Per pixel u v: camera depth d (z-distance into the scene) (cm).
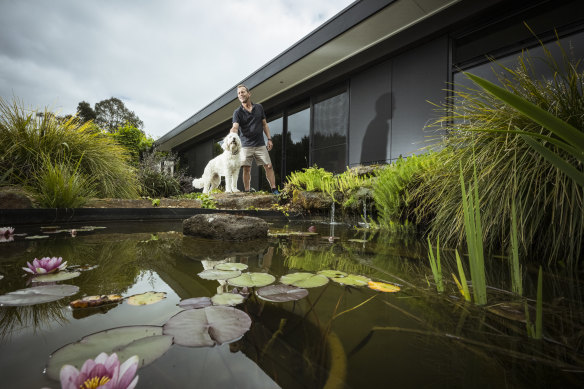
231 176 492
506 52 368
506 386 38
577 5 317
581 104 136
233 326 54
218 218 182
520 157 143
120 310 61
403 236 205
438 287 80
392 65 506
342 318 60
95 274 92
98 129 387
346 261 120
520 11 358
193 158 1212
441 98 436
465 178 169
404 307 67
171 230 219
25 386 34
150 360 41
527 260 125
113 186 355
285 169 750
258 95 739
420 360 44
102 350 43
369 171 411
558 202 128
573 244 121
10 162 279
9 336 48
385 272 102
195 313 59
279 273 98
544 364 44
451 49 427
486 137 160
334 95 621
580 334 54
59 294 71
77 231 202
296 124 727
